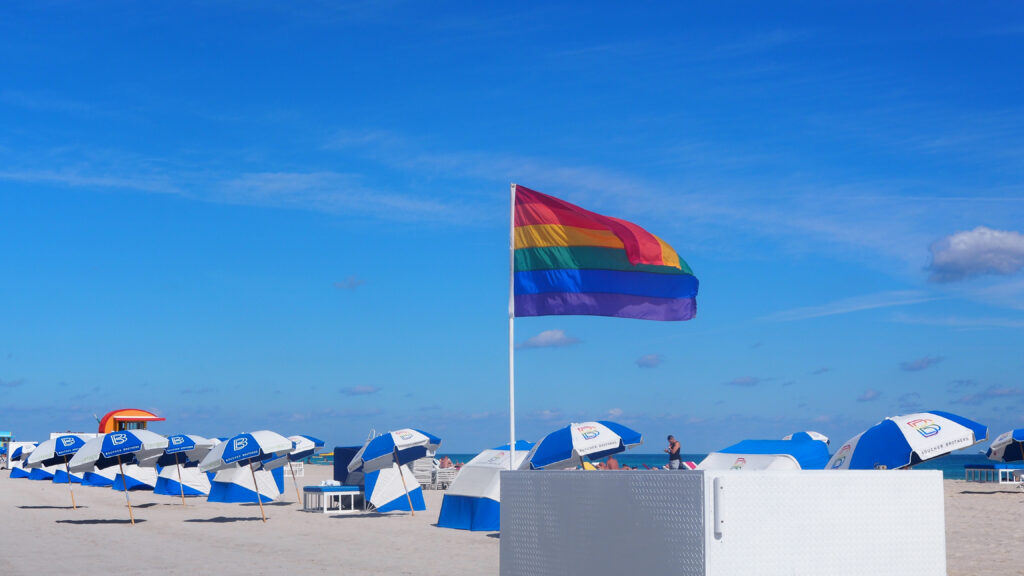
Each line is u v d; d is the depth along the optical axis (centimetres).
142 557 1356
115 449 1934
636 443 1579
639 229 1075
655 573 516
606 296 1073
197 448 2538
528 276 1074
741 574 493
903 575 530
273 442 1967
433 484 3098
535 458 1525
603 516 557
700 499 491
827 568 512
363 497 2281
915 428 1277
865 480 528
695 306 1087
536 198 1083
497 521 1742
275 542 1563
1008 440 3247
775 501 504
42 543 1576
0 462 6781
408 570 1189
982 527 1716
